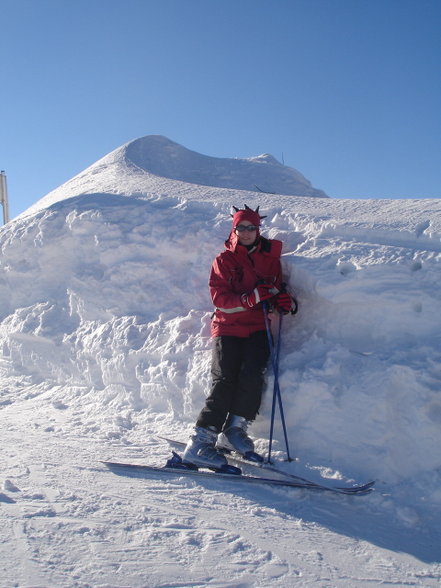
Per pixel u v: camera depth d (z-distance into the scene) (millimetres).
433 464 3293
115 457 3861
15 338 6285
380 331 3830
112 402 4969
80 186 9648
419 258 3910
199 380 4250
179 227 5668
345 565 2695
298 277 4129
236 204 5988
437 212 4758
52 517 2951
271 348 3824
